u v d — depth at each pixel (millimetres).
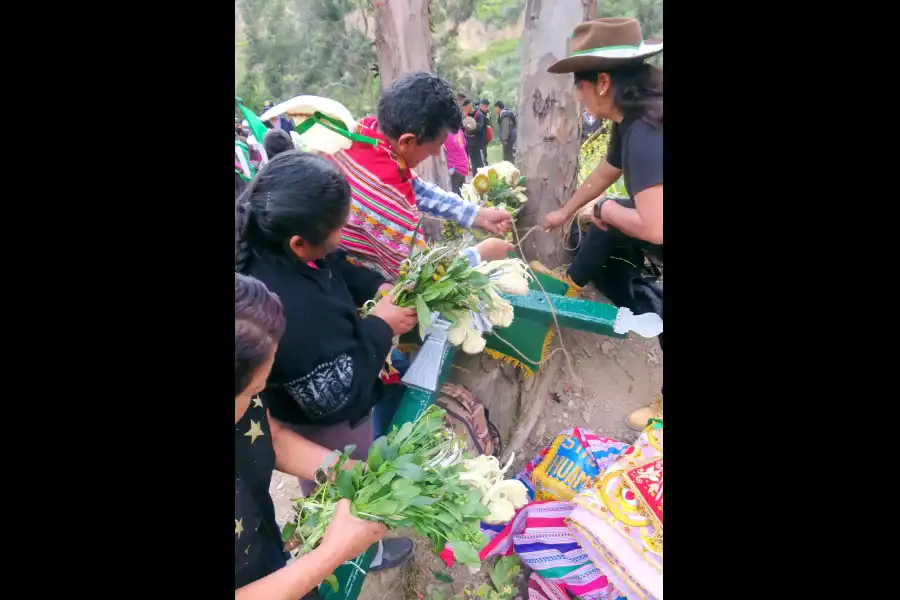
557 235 2586
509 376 2422
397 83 1871
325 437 1581
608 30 1971
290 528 1437
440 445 1559
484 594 1956
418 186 2285
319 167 1410
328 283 1544
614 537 1642
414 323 1810
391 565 2018
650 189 1966
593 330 2154
